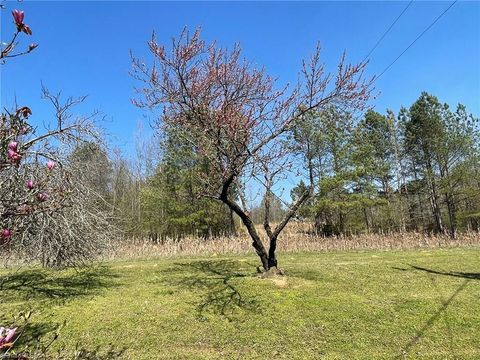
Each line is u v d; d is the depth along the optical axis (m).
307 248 18.69
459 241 20.16
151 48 8.74
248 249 18.23
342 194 28.03
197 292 8.56
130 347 6.05
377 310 7.35
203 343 6.21
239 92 9.01
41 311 7.51
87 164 8.57
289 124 9.10
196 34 8.77
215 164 9.06
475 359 5.52
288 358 5.73
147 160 27.19
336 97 9.03
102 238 9.30
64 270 11.81
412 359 5.57
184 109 9.03
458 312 7.23
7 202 2.35
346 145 26.69
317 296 8.07
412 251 17.02
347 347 6.02
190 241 19.02
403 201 32.59
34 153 6.50
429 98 30.14
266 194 9.77
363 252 17.25
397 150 33.97
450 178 28.50
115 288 9.41
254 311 7.36
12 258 8.54
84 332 6.50
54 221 7.41
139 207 25.59
